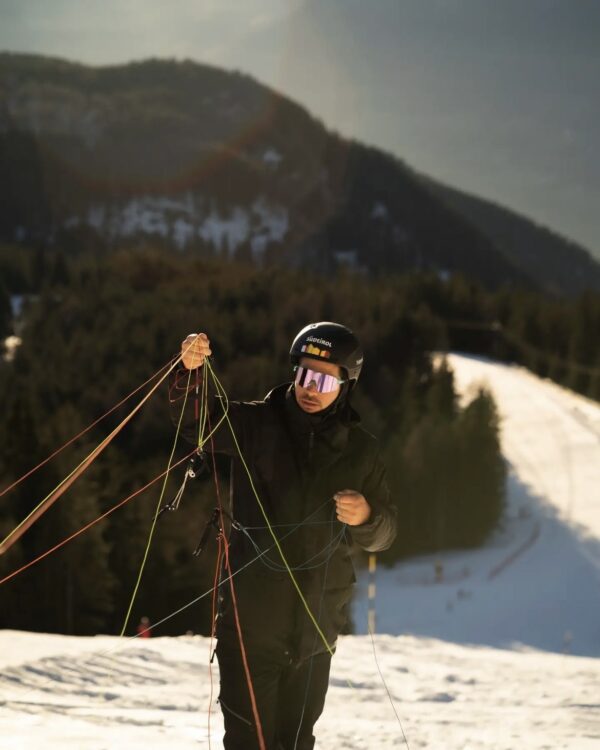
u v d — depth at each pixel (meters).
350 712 8.13
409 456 70.19
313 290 129.88
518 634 52.53
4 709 6.44
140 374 97.62
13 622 36.88
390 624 53.75
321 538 3.46
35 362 108.00
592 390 122.75
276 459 3.47
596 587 59.97
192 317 117.44
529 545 69.75
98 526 38.97
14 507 39.78
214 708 7.59
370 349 109.00
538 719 7.75
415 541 68.81
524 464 89.00
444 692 9.49
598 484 82.81
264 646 3.40
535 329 154.62
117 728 5.78
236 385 90.62
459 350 162.12
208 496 45.38
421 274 175.38
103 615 38.56
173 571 43.41
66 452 48.53
